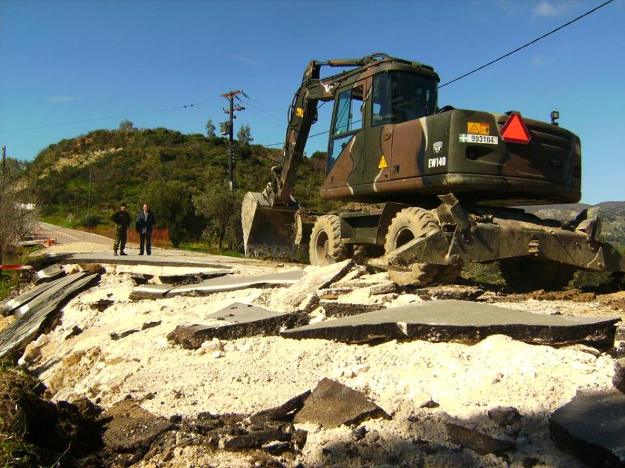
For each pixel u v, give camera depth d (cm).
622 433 336
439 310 606
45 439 434
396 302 698
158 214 3459
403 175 952
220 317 695
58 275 1415
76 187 7225
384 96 1020
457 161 862
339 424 418
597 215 930
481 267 1269
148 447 427
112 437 449
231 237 3322
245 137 7962
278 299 794
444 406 432
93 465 416
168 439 426
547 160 916
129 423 461
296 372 530
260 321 648
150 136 8719
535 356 477
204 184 6216
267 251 1576
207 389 515
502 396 428
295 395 479
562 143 942
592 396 400
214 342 619
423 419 414
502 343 509
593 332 531
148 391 527
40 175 7812
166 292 995
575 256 898
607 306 770
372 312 645
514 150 886
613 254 937
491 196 971
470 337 527
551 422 368
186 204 3478
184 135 8794
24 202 2266
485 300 775
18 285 1575
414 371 491
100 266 1389
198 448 408
